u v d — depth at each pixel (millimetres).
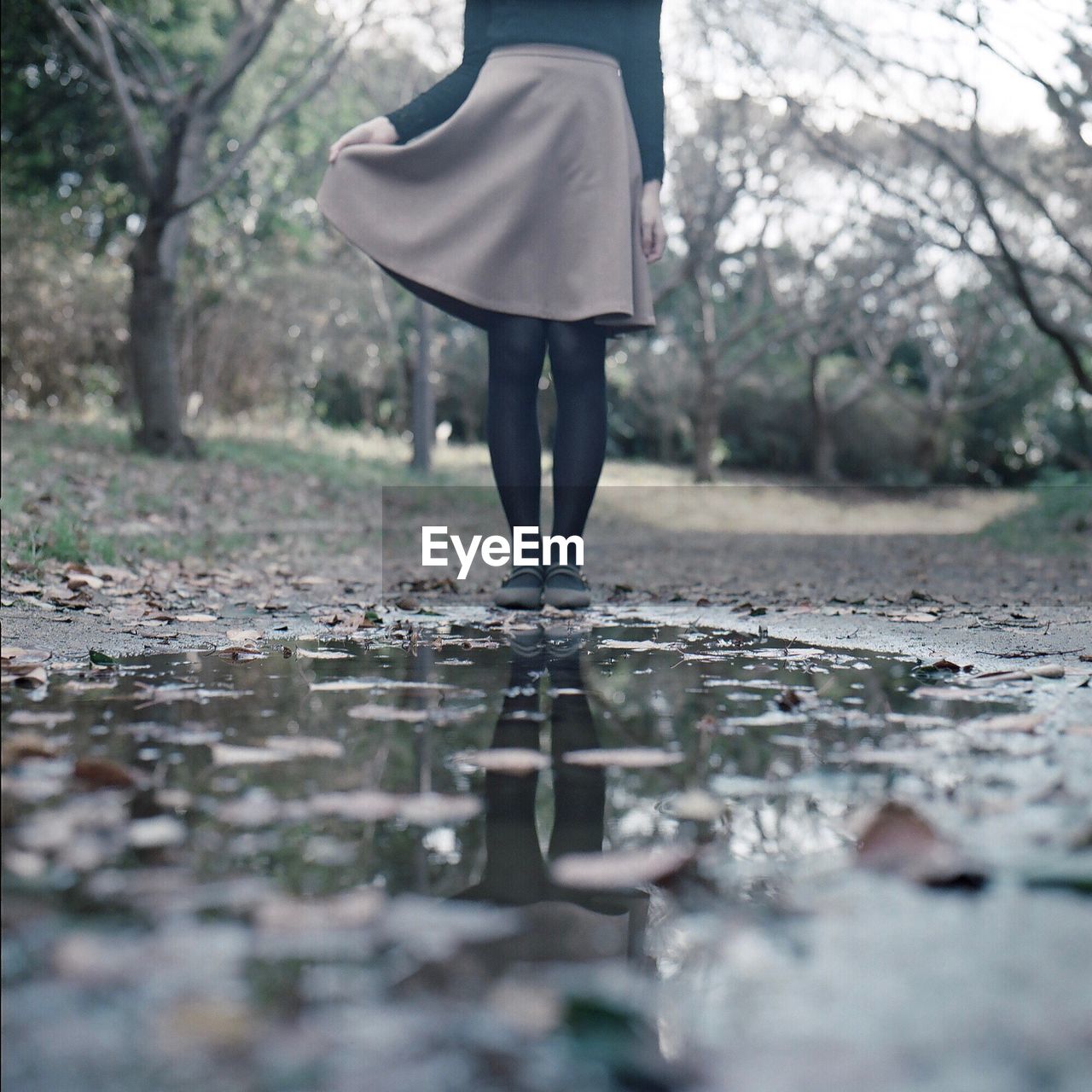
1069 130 10953
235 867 812
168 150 12570
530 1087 501
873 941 680
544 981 616
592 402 3289
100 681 1792
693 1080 509
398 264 3168
